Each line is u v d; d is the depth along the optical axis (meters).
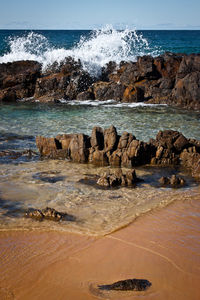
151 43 69.06
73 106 21.41
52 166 10.59
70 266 5.18
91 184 9.00
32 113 19.03
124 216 6.98
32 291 4.62
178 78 22.55
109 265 5.20
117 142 11.34
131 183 9.02
